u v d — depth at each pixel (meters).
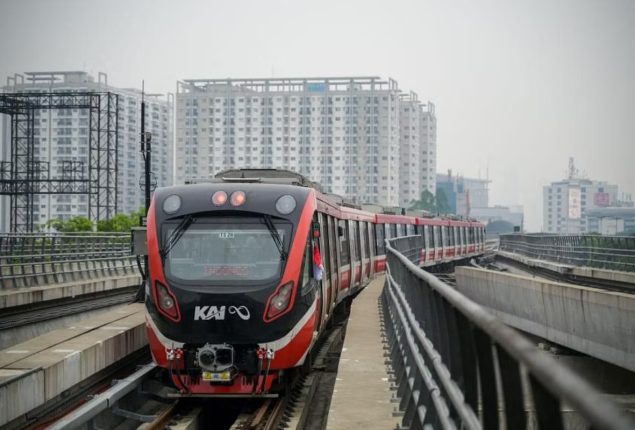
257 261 12.88
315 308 13.64
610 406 2.18
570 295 15.94
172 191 13.66
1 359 12.16
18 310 23.05
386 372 11.61
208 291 12.55
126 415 12.27
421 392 7.55
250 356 12.49
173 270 12.86
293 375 13.77
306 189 13.95
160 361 12.74
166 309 12.64
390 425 8.55
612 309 13.91
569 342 16.19
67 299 26.66
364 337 14.98
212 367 12.32
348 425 8.57
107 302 28.56
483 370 4.39
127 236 39.31
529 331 19.12
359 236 27.09
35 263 26.88
